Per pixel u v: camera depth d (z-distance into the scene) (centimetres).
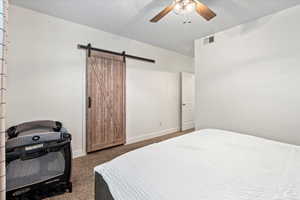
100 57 287
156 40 340
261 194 72
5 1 56
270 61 218
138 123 355
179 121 454
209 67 292
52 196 164
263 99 225
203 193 72
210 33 289
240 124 249
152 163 102
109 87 302
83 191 174
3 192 56
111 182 92
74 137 261
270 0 191
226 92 267
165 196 71
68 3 204
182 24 260
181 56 450
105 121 297
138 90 353
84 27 268
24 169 147
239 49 251
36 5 208
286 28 204
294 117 199
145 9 218
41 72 228
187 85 461
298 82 196
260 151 122
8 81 202
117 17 241
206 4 201
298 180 84
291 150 125
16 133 191
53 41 238
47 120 221
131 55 334
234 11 216
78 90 264
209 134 169
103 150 297
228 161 105
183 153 117
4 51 55
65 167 168
